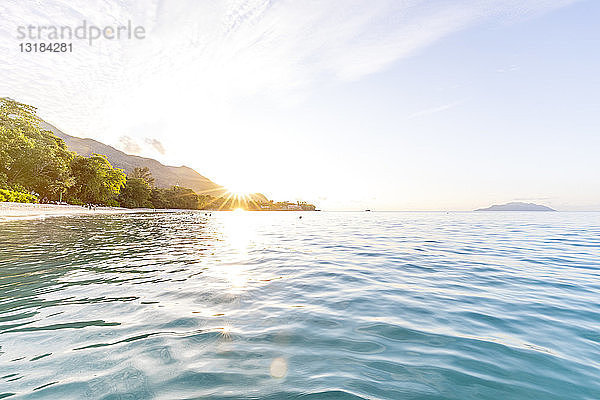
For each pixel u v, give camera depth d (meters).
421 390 2.63
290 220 45.44
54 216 32.12
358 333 3.85
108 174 71.69
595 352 3.36
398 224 32.25
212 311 4.63
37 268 7.37
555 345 3.53
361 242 14.57
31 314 4.37
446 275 7.27
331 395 2.54
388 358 3.20
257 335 3.77
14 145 44.28
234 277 6.89
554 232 20.34
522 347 3.47
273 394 2.55
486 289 6.00
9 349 3.30
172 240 14.63
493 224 31.02
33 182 49.16
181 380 2.76
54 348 3.34
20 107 54.94
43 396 2.51
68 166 58.09
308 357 3.21
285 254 10.53
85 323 4.06
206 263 8.60
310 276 7.10
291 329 3.97
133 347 3.39
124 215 45.38
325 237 17.25
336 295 5.55
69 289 5.66
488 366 3.05
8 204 30.91
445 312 4.65
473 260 9.38
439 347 3.46
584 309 4.79
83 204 64.12
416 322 4.24
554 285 6.32
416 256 10.18
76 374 2.84
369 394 2.56
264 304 5.00
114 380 2.75
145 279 6.54
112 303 4.90
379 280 6.74
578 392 2.62
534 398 2.54
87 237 14.30
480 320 4.32
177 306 4.82
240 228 25.30
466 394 2.58
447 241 14.98
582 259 9.52
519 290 5.92
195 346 3.44
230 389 2.62
